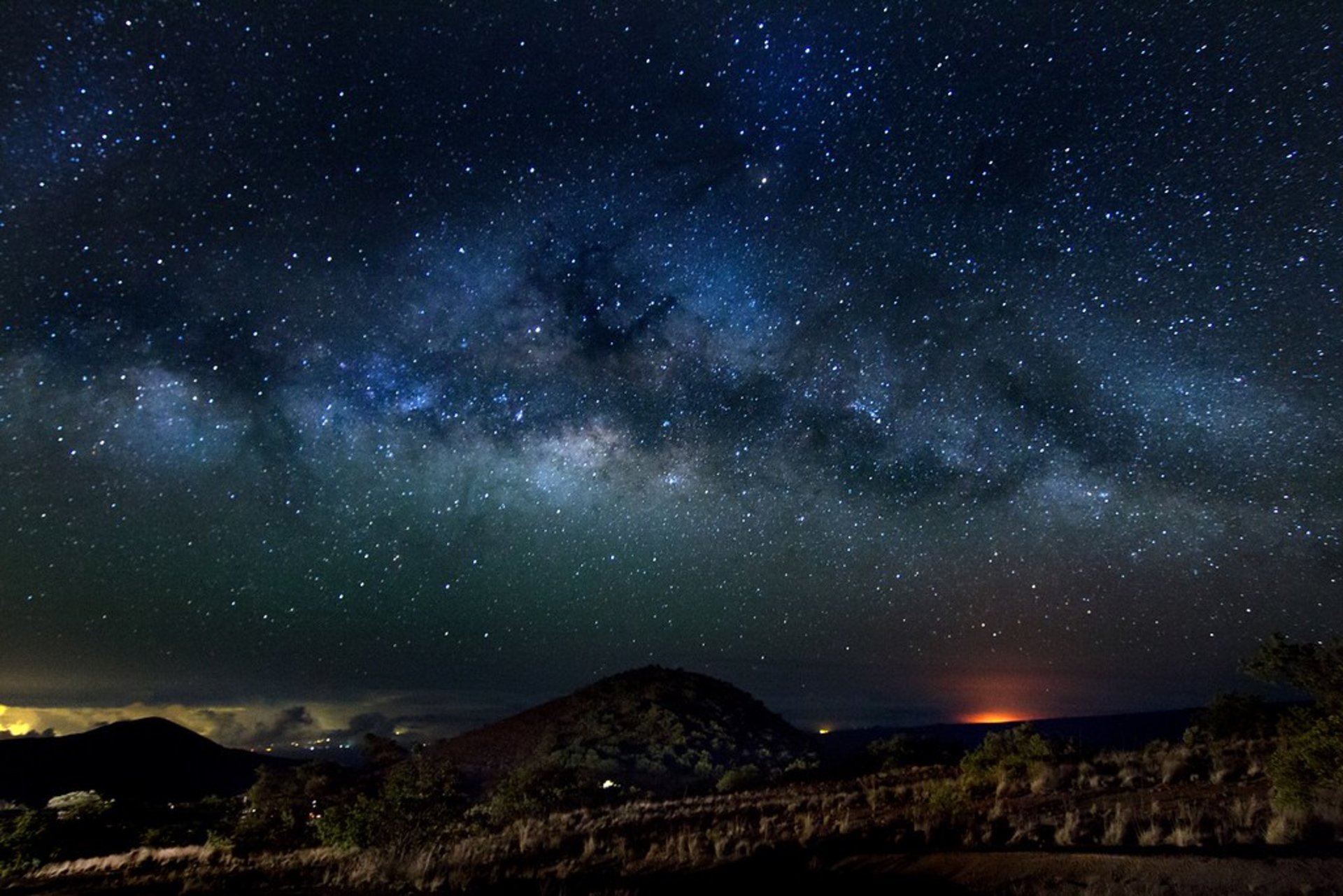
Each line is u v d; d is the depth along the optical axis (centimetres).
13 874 2214
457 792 1867
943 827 1260
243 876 1650
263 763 6919
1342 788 931
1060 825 1141
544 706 5834
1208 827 1008
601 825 2000
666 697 5656
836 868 1100
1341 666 1019
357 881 1473
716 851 1333
